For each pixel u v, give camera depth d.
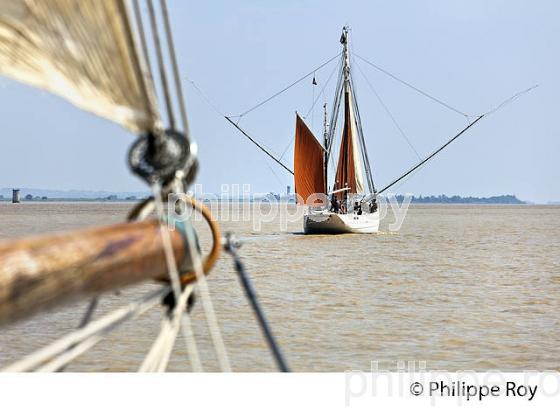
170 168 4.41
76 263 3.34
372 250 59.28
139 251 3.94
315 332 21.98
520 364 18.22
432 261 49.09
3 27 3.69
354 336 21.45
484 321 24.41
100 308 25.66
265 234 82.44
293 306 27.44
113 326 4.31
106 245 3.67
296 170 70.12
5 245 3.12
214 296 29.92
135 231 4.09
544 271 42.50
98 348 18.67
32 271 3.03
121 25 3.99
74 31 3.89
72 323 22.56
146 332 20.64
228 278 37.53
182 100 4.70
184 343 19.70
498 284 35.69
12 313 2.95
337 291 32.41
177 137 4.51
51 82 3.83
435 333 22.12
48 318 23.25
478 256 53.66
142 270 4.02
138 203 4.68
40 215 166.75
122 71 4.10
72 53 3.90
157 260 4.20
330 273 40.69
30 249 3.15
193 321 23.05
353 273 40.78
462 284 35.59
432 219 164.00
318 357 18.72
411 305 28.20
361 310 26.66
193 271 4.95
